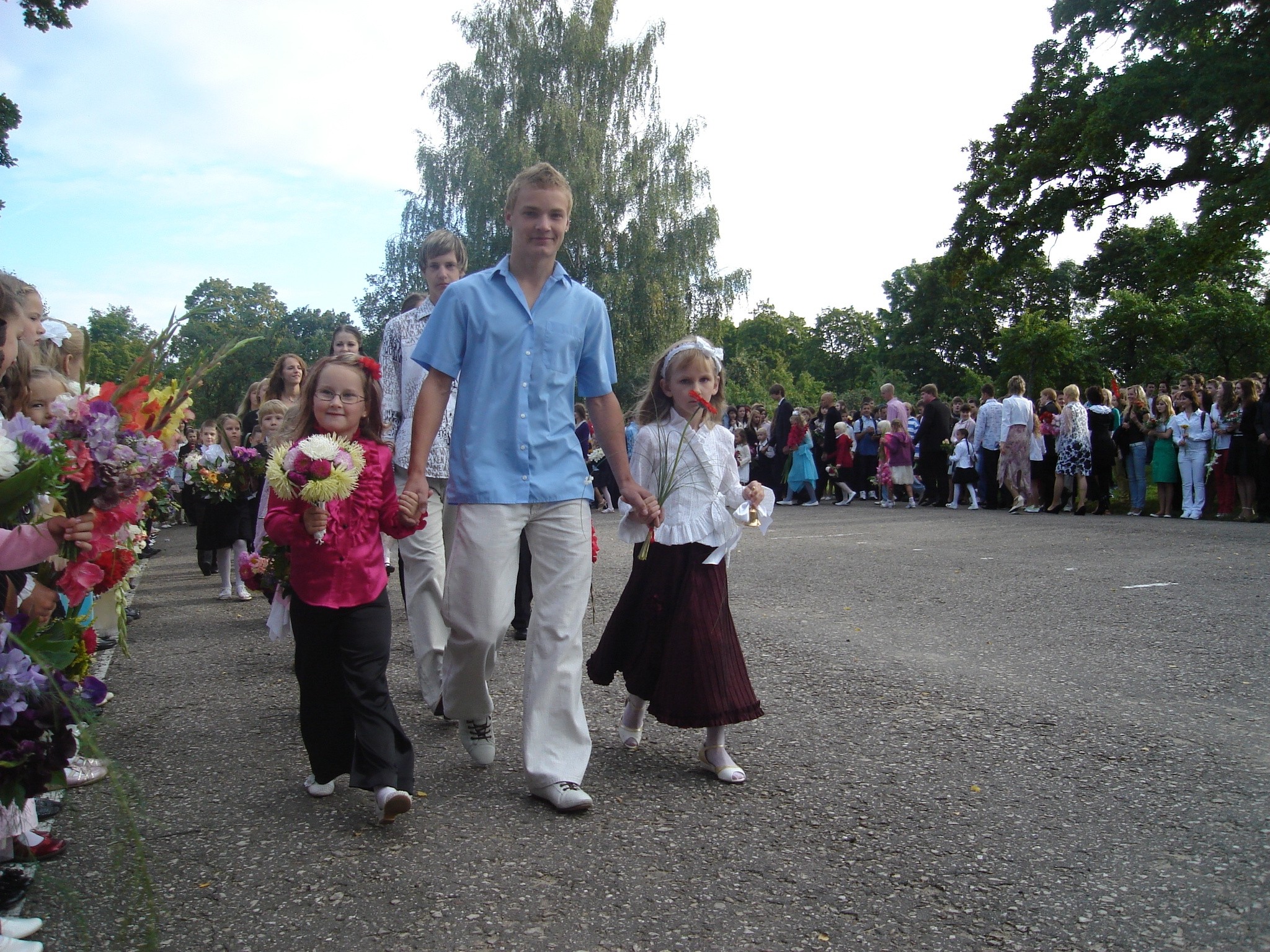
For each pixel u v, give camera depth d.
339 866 2.75
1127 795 3.21
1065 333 52.28
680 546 3.65
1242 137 21.02
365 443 3.29
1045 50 24.20
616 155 30.70
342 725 3.18
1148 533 10.92
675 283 30.34
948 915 2.43
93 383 3.50
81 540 2.44
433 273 4.63
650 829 3.00
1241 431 12.37
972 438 16.22
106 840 2.97
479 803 3.24
